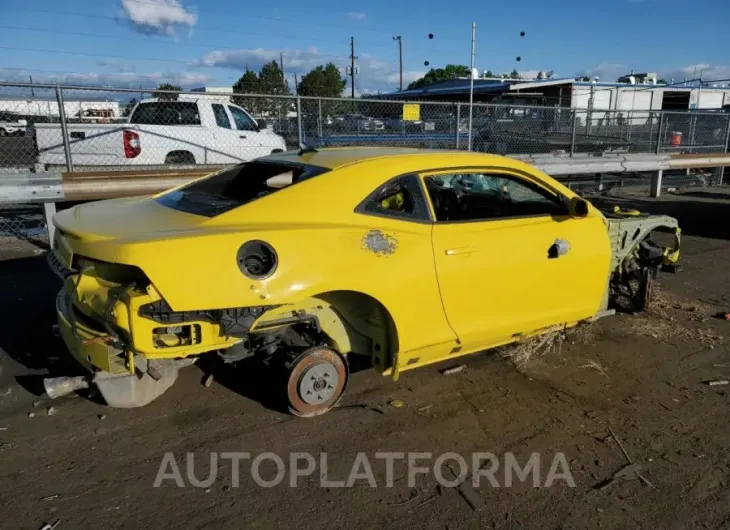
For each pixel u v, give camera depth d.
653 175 13.71
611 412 3.82
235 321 3.01
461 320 3.79
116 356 3.17
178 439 3.38
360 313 3.71
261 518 2.78
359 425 3.60
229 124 11.51
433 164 3.79
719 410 3.87
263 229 3.15
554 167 11.51
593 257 4.34
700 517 2.84
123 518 2.74
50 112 10.76
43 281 6.24
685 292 6.40
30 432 3.40
